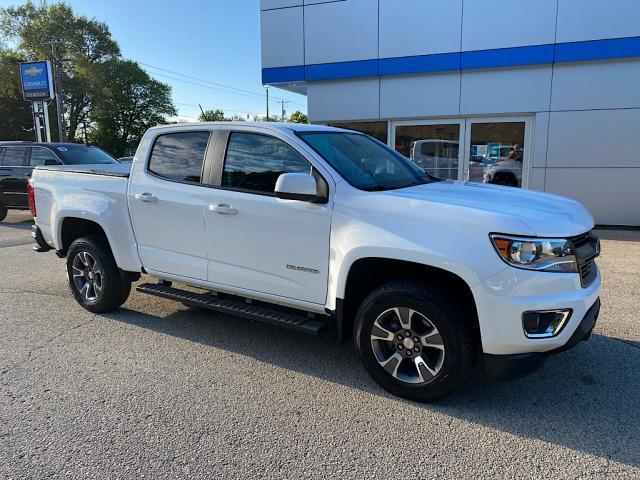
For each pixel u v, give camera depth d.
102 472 2.68
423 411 3.28
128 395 3.51
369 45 11.20
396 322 3.42
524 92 10.32
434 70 10.77
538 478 2.61
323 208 3.56
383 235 3.29
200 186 4.21
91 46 60.72
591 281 3.30
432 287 3.23
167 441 2.96
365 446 2.90
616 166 9.98
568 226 3.12
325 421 3.17
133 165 4.70
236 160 4.07
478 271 3.00
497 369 3.09
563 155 10.27
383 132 11.77
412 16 10.75
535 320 2.98
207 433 3.04
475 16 10.29
